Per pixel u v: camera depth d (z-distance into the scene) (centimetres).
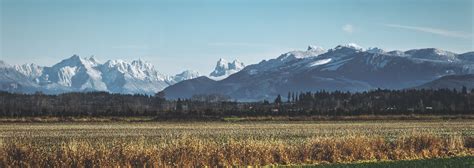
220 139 10488
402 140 8006
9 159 5684
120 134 13912
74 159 5766
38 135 13400
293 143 7731
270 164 6456
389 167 6009
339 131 15200
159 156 5997
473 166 6034
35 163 5694
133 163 5875
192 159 6091
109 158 5838
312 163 6694
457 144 8262
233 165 6219
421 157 7438
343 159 7006
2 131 15512
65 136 12925
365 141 7494
